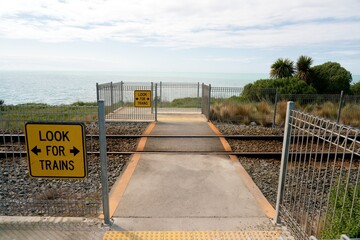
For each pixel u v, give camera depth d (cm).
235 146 775
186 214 374
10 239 304
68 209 378
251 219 365
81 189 484
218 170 563
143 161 614
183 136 850
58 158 317
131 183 484
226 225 347
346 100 1351
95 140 801
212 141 807
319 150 742
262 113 1254
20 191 473
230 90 1342
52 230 325
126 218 359
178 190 456
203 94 1375
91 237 311
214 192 451
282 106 1317
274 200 456
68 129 311
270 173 593
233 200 422
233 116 1220
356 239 185
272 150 747
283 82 1873
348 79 2134
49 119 357
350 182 541
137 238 311
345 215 269
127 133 896
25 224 336
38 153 315
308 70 2127
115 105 1402
